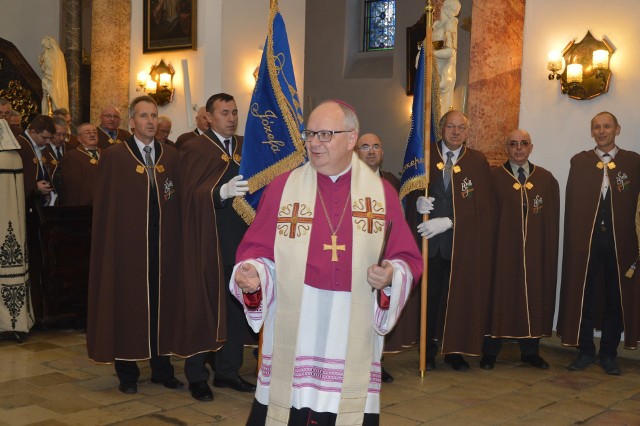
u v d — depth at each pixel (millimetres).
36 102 14102
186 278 4680
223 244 4727
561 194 6691
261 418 2670
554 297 6082
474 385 5254
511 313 5863
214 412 4395
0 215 6074
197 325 4656
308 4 15641
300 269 2572
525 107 6887
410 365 5820
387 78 14398
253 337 5008
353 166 2705
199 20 8867
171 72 9172
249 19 9055
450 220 5488
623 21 6344
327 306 2588
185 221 4742
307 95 15664
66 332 6723
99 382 5035
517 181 5973
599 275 6145
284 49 3881
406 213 5812
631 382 5441
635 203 5719
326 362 2570
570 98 6609
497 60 7500
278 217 2658
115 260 4750
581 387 5266
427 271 5508
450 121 5645
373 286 2453
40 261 6609
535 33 6812
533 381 5410
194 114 8961
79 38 12523
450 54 9883
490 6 7465
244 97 9055
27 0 14445
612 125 5734
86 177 7551
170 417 4281
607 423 4426
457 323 5637
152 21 9359
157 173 4891
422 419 4406
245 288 2529
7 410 4367
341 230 2607
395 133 14266
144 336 4762
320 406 2551
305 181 2684
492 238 5984
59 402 4547
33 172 7004
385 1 15031
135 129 4879
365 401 2582
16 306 6160
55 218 6594
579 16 6555
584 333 5820
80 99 12562
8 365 5457
